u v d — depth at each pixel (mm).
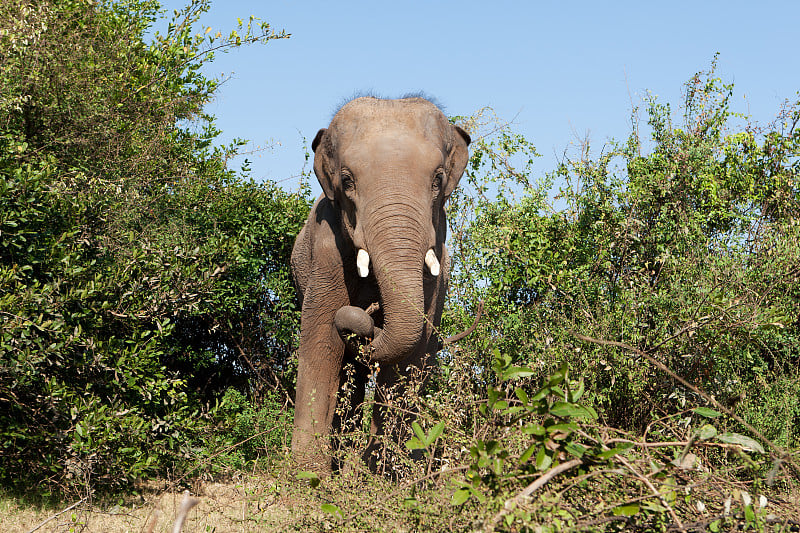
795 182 8398
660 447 3908
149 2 12055
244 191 9703
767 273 6766
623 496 3402
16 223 5637
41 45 7176
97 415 5699
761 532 3396
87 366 6117
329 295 6387
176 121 10484
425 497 3594
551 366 6105
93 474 5828
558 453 3311
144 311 6457
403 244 5719
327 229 6469
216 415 7270
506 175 9141
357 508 3852
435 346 6996
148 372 6672
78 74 7730
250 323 9578
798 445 5754
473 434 4043
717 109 8922
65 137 7348
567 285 7488
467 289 8359
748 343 6344
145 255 6500
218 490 6344
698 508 3473
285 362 9539
